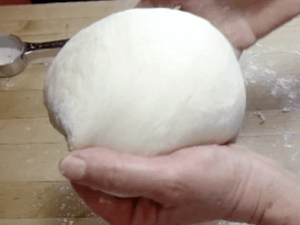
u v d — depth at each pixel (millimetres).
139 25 614
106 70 564
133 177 477
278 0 890
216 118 596
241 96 648
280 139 990
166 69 562
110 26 632
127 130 553
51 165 973
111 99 550
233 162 561
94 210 579
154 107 551
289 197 570
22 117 1059
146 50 576
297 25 1195
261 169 583
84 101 560
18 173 962
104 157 474
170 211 567
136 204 580
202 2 917
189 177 505
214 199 542
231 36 937
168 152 577
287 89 1073
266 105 1050
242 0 897
